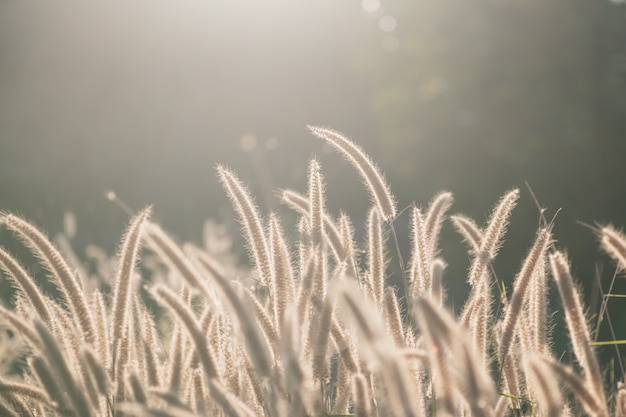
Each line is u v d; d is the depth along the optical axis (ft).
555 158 50.55
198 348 6.05
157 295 6.04
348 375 7.07
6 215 6.75
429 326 4.64
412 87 57.21
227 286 5.42
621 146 49.57
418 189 57.52
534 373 5.33
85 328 6.72
